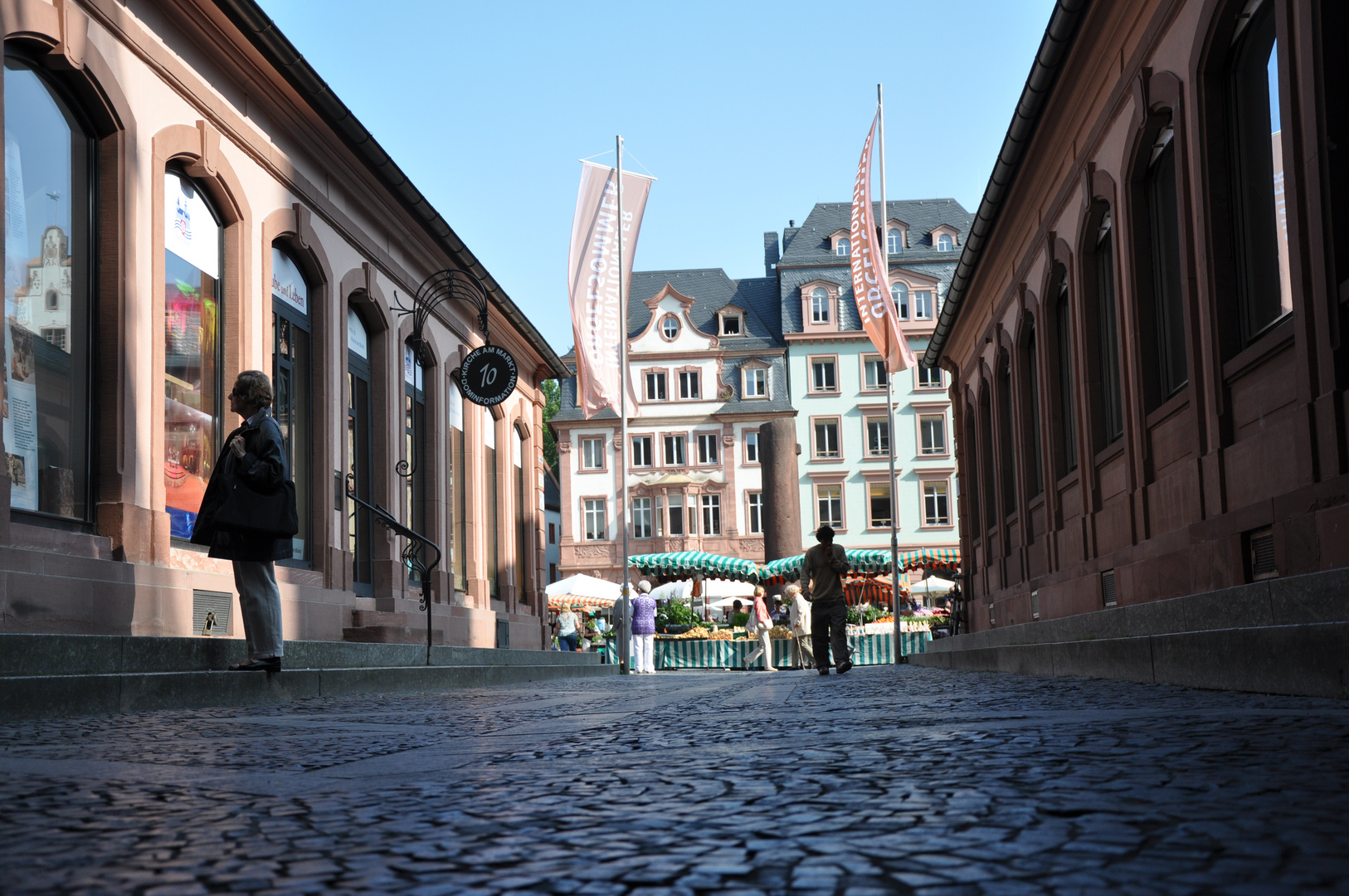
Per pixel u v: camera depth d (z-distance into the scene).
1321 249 7.29
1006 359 20.17
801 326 65.62
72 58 9.90
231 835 2.61
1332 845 2.13
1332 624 5.64
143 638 8.12
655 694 11.09
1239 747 3.82
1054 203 14.96
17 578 8.79
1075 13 11.52
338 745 5.08
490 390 17.23
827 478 64.38
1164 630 8.73
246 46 12.90
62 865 2.25
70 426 10.10
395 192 17.30
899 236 68.62
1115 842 2.22
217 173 12.52
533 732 5.82
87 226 10.45
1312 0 7.21
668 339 65.62
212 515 8.81
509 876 2.08
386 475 17.61
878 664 32.91
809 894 1.86
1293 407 7.89
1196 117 9.28
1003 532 20.27
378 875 2.11
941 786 3.14
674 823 2.67
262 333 13.60
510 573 25.03
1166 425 10.80
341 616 15.22
